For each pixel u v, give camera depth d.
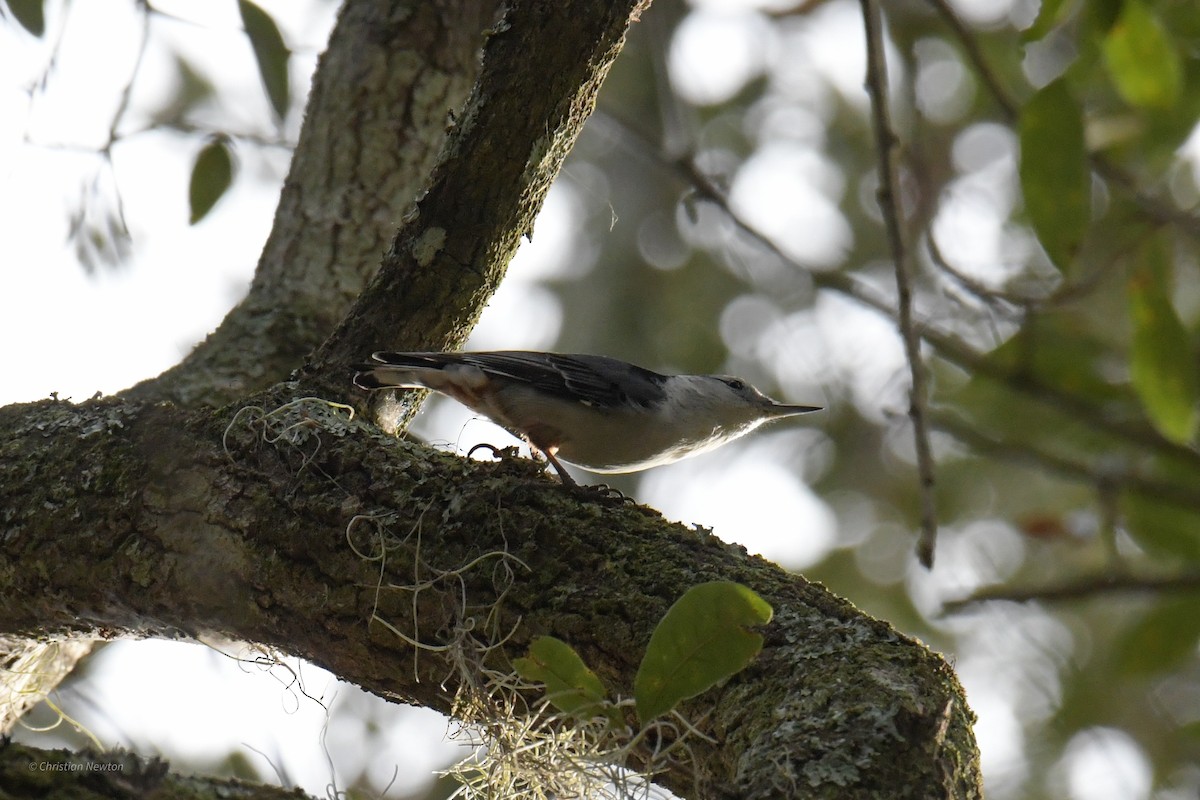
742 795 4.03
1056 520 10.66
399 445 5.70
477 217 6.60
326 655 5.46
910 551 13.00
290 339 8.28
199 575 5.57
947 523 12.96
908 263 6.48
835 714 4.19
